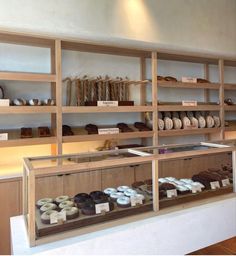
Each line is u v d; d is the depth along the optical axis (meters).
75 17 2.36
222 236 1.51
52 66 2.67
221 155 1.81
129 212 1.32
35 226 1.13
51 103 2.40
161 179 1.67
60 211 1.23
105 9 2.51
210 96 3.96
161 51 3.05
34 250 1.04
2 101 2.15
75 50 2.90
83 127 2.92
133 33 2.66
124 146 3.06
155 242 1.27
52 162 1.34
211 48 3.22
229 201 1.55
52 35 2.38
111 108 2.66
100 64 3.07
